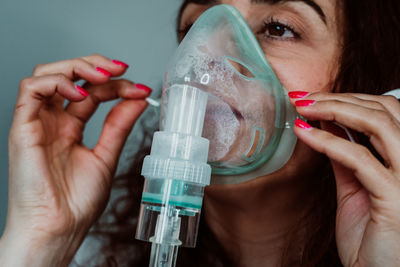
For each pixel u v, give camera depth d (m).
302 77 1.01
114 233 1.51
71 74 1.03
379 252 0.76
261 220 1.15
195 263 1.38
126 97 1.11
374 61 1.09
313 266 1.10
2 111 1.68
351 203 0.87
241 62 0.88
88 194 1.04
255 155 0.91
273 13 1.03
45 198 0.97
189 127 0.78
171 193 0.76
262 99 0.89
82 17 1.81
